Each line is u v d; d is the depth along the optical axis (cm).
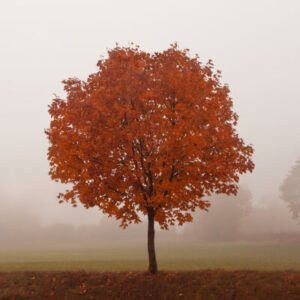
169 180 1338
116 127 1275
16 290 1285
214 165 1267
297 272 1371
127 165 1298
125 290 1268
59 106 1393
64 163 1291
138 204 1352
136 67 1356
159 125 1263
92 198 1299
